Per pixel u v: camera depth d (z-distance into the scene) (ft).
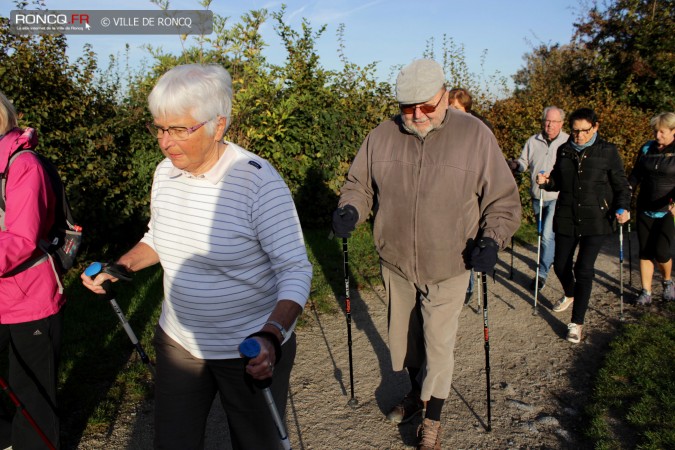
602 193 13.60
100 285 6.19
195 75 5.21
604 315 16.08
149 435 9.75
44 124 17.48
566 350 13.69
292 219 5.64
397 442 9.78
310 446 9.64
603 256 22.74
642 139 28.40
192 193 5.66
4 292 7.25
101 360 12.04
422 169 8.63
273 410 5.47
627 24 41.60
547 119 17.95
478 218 8.88
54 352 7.84
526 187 26.21
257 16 20.83
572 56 44.86
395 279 9.46
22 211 6.81
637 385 11.29
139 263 6.49
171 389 6.18
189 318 5.90
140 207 20.75
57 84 17.58
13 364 7.61
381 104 25.68
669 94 38.04
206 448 9.57
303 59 24.54
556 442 9.82
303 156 23.65
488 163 8.46
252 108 20.99
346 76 25.94
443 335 8.93
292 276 5.43
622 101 38.42
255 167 5.57
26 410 7.66
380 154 9.11
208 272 5.70
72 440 9.47
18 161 6.94
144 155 20.56
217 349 5.91
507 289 18.43
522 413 10.79
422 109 8.14
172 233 5.80
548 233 17.98
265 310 5.95
